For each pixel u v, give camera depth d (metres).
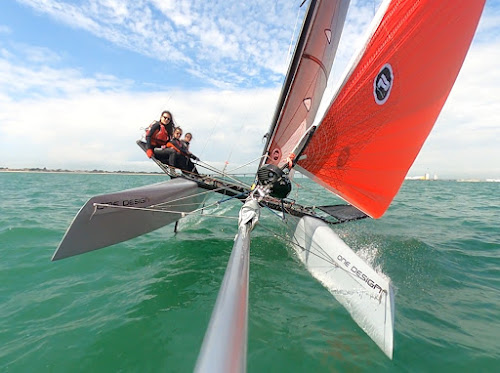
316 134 4.04
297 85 4.53
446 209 9.94
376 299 2.48
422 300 3.01
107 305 2.81
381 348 2.21
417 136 3.30
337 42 4.68
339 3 4.19
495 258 4.35
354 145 3.78
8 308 2.74
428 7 3.02
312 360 2.07
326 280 3.30
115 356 2.09
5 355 2.08
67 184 21.34
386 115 3.47
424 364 2.05
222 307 1.14
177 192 4.32
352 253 3.04
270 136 5.06
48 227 5.79
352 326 2.49
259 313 2.68
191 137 6.84
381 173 3.62
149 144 5.14
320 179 4.21
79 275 3.53
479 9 2.96
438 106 3.14
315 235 3.81
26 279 3.39
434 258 4.29
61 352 2.12
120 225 3.49
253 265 3.89
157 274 3.57
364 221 6.92
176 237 5.32
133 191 3.58
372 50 3.42
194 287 3.21
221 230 5.96
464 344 2.28
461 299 3.04
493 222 7.29
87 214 3.09
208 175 5.43
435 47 3.08
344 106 3.72
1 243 4.66
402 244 5.00
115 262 3.97
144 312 2.67
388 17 3.25
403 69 3.29
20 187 16.91
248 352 2.14
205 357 0.85
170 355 2.11
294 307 2.80
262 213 7.55
